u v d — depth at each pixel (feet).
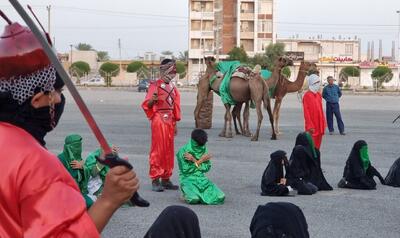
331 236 26.32
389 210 31.76
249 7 303.27
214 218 29.30
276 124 66.08
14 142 7.32
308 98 48.57
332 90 69.97
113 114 97.66
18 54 7.64
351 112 108.78
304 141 37.29
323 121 49.26
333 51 399.03
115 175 7.39
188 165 32.76
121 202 7.46
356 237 26.23
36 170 7.16
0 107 7.77
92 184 28.32
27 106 7.83
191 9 299.99
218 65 66.95
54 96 7.98
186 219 15.23
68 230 6.98
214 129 73.61
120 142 59.00
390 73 268.00
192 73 300.81
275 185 35.09
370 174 38.42
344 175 38.45
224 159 48.37
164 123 35.60
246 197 34.60
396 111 112.57
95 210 7.34
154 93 35.37
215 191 32.81
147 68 294.05
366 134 69.87
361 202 33.78
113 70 281.74
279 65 64.34
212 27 300.61
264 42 304.91
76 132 67.77
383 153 53.31
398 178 38.91
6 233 7.10
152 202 32.83
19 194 7.09
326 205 32.78
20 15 6.78
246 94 62.75
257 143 58.85
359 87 275.59
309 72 64.39
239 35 302.45
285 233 15.80
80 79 284.61
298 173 36.01
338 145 58.65
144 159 48.32
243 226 27.81
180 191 36.09
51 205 7.02
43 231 6.87
